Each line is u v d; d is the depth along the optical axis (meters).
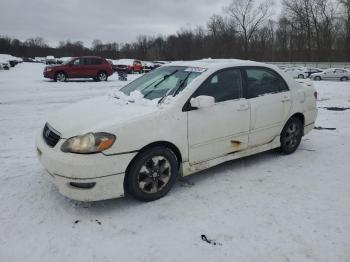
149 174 3.91
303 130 5.81
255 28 67.75
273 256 3.07
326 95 14.52
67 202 3.99
